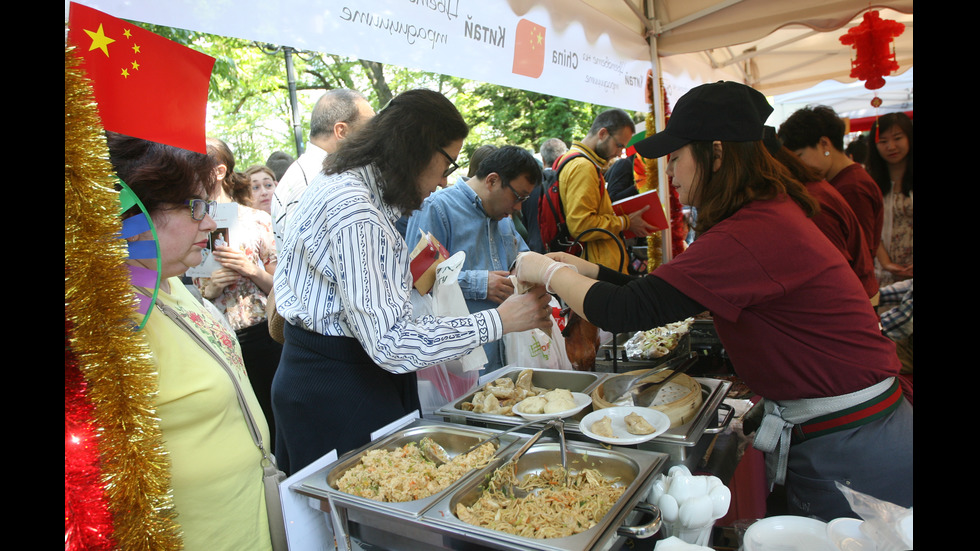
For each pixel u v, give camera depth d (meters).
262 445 1.26
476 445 1.49
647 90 3.82
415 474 1.33
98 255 0.85
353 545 1.27
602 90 3.23
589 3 3.00
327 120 2.66
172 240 1.10
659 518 1.15
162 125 1.04
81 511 0.83
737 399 2.16
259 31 1.52
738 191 1.38
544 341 2.25
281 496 1.26
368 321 1.36
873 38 3.80
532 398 1.76
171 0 1.33
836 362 1.37
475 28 2.27
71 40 0.92
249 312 2.76
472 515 1.18
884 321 2.41
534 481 1.38
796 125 3.05
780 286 1.31
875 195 3.01
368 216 1.36
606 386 1.92
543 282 1.56
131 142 1.03
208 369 1.14
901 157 4.02
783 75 5.77
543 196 3.52
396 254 1.48
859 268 2.51
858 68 3.89
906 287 2.58
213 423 1.14
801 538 1.02
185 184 1.07
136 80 1.00
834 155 3.08
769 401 1.52
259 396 2.81
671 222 4.36
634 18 3.58
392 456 1.43
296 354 1.54
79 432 0.84
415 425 1.62
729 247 1.31
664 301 1.34
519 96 12.05
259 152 9.40
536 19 2.60
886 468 1.37
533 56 2.61
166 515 0.92
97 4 1.20
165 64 1.03
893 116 4.01
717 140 1.36
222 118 8.65
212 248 2.57
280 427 1.64
